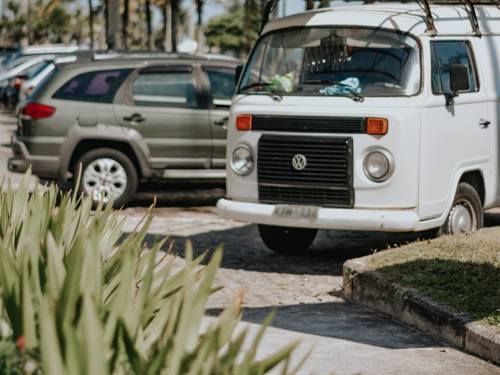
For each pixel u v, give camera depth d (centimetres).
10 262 361
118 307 346
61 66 1358
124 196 1350
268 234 1055
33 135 1338
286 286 909
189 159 1366
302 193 962
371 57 970
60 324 304
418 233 1172
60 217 456
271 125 973
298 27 1013
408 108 934
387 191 933
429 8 971
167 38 5316
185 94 1369
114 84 1352
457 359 654
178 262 1000
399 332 732
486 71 1038
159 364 313
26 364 298
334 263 1020
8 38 9200
